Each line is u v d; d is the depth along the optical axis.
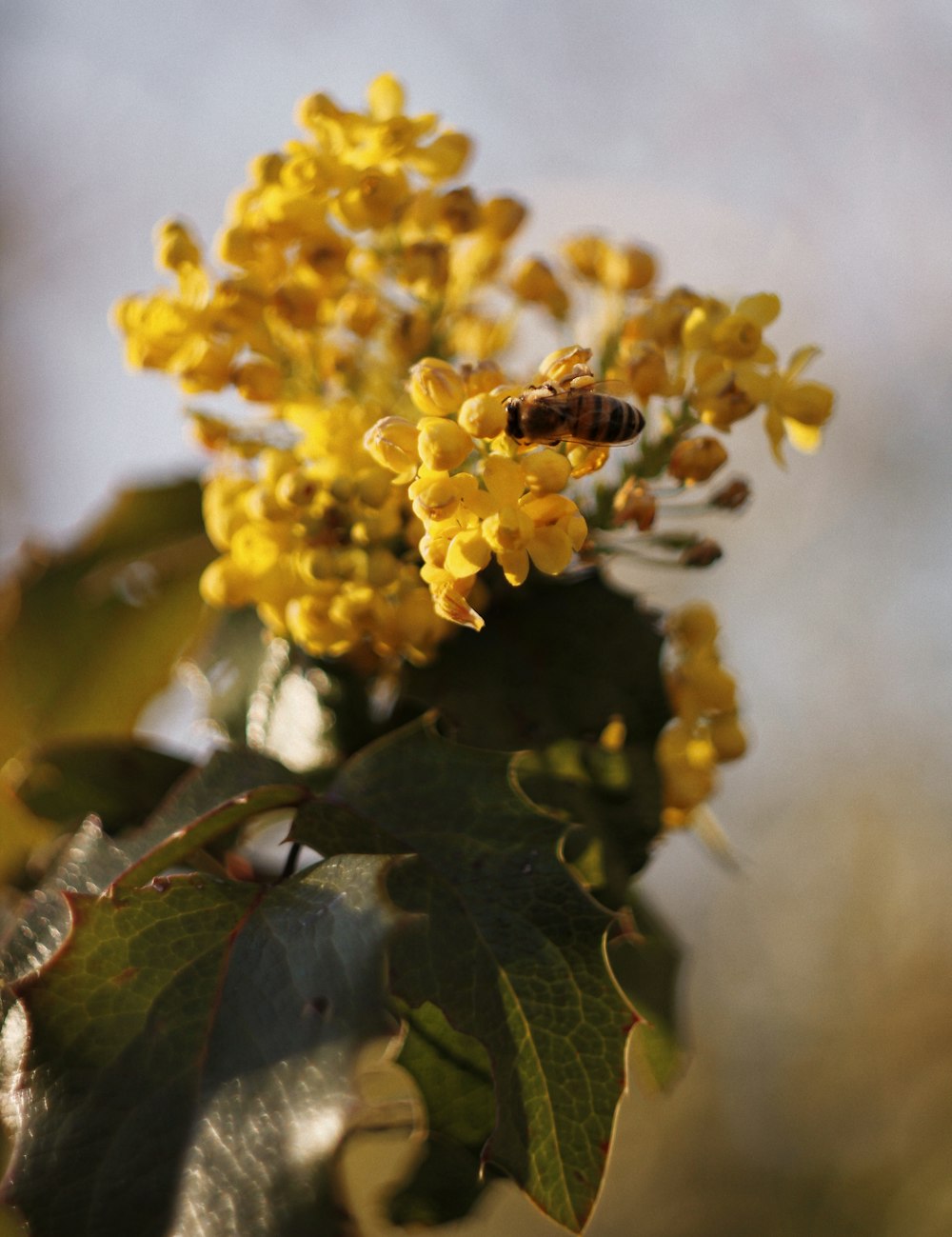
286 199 0.30
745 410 0.30
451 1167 0.30
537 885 0.29
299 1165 0.27
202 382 0.31
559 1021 0.28
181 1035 0.27
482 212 0.31
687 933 1.21
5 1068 0.28
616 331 0.31
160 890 0.28
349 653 0.31
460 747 0.29
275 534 0.30
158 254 0.31
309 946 0.28
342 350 0.31
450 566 0.28
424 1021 0.29
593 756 0.31
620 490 0.30
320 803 0.29
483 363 0.29
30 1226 0.27
